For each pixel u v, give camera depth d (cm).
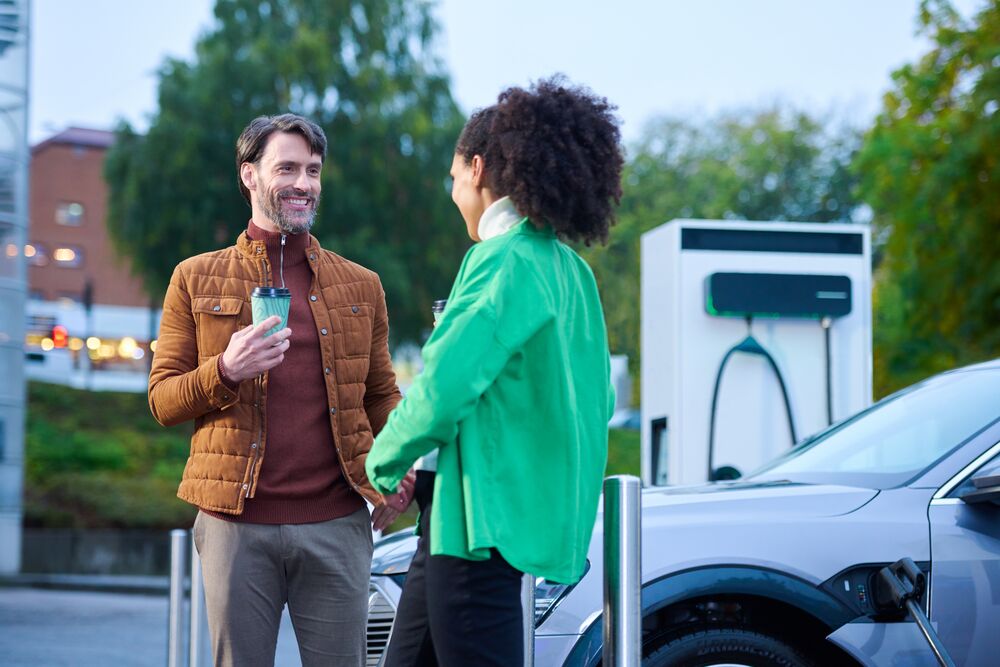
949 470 383
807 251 661
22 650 854
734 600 360
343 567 331
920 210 1589
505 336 252
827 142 4609
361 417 341
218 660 325
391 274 2764
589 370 276
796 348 661
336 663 331
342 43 2908
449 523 253
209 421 327
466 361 245
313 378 333
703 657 354
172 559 472
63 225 6041
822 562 358
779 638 364
